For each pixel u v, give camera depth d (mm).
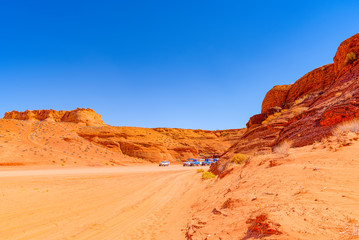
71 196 14250
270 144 18000
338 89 16906
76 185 20203
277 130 19641
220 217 6121
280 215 4066
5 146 53062
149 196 14750
